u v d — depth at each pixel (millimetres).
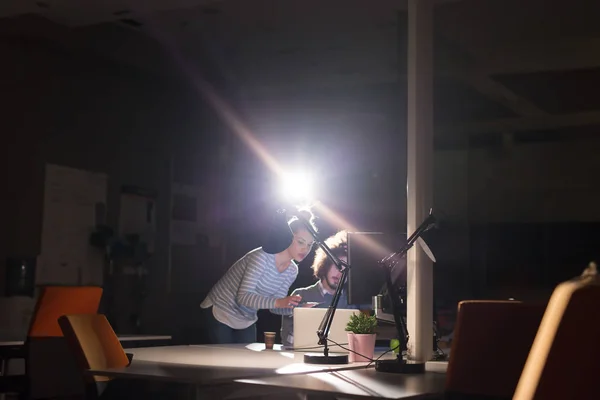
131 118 7094
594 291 1395
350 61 7336
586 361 1392
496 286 9398
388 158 7773
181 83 7566
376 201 7762
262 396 2650
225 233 8023
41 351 3668
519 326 2062
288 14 6129
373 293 3350
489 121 8852
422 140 3211
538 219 9602
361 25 6355
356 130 8000
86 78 6656
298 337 3350
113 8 5320
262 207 8086
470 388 2094
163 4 5203
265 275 3670
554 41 7320
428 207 3203
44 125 6246
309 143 8109
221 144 8016
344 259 3721
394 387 2207
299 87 8164
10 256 5922
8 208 5926
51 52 6324
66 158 6430
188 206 7688
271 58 7312
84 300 4246
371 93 7988
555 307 1441
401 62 5797
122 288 6898
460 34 7039
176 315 7465
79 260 6508
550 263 9508
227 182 8039
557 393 1406
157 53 6914
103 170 6781
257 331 4367
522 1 6074
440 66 7559
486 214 9500
